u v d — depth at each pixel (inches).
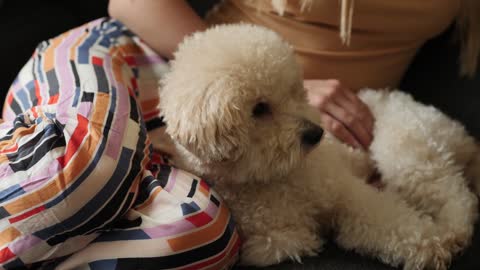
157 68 40.7
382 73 44.2
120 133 29.6
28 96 34.3
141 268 26.2
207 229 27.6
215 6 50.1
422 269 30.0
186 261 26.8
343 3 37.0
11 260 25.6
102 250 26.9
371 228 31.0
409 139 36.0
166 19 39.4
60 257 27.1
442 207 34.2
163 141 35.9
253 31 32.1
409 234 30.4
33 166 26.3
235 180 31.7
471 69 45.0
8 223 25.4
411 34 42.6
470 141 39.3
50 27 50.2
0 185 25.8
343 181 33.4
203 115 28.0
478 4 43.8
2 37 46.9
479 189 37.9
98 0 53.4
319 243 32.1
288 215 31.9
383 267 30.5
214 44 30.2
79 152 27.0
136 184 28.9
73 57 35.5
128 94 33.5
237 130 28.9
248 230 31.8
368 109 39.4
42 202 25.5
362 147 38.6
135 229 27.2
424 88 48.1
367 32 41.5
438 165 35.4
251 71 29.0
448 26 46.2
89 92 31.5
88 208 26.3
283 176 32.1
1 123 33.9
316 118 33.4
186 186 29.4
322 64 42.5
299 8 41.0
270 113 30.8
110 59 36.9
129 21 40.4
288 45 32.8
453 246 31.1
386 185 36.7
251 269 30.5
